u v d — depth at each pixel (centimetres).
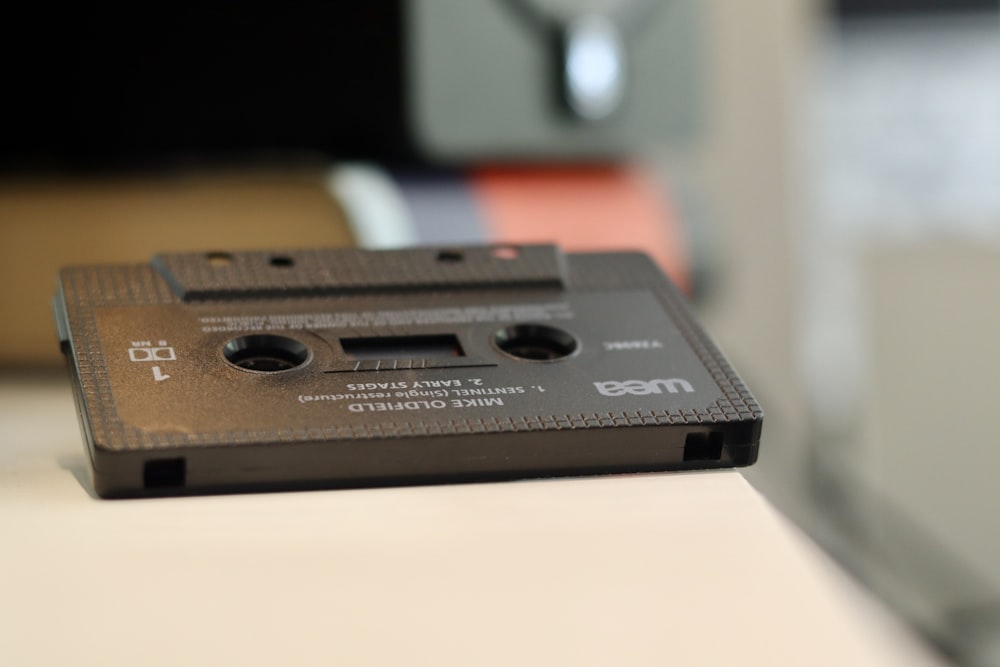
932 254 103
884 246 102
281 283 37
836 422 100
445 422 33
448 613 29
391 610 29
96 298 36
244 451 32
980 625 100
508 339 36
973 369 106
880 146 102
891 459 105
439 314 37
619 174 62
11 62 55
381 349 35
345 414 33
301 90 56
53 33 55
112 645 28
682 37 61
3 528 31
